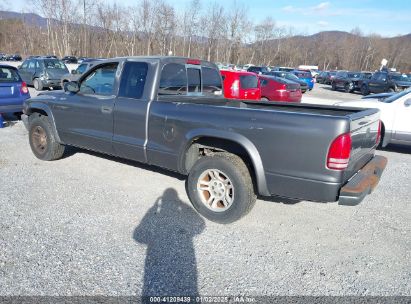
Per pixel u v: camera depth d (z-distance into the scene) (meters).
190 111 3.90
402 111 7.43
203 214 3.94
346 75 29.67
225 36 66.19
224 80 10.30
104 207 4.08
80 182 4.84
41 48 71.38
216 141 3.90
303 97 19.80
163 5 61.22
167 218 3.89
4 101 7.83
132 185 4.81
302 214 4.18
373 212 4.34
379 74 22.89
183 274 2.90
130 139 4.50
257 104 5.36
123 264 2.99
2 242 3.23
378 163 4.06
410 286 2.89
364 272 3.06
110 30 64.50
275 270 3.03
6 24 77.06
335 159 3.10
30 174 5.07
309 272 3.02
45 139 5.66
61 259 3.02
